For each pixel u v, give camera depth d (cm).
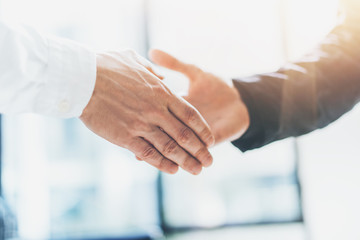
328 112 83
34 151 352
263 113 80
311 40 339
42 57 59
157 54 85
